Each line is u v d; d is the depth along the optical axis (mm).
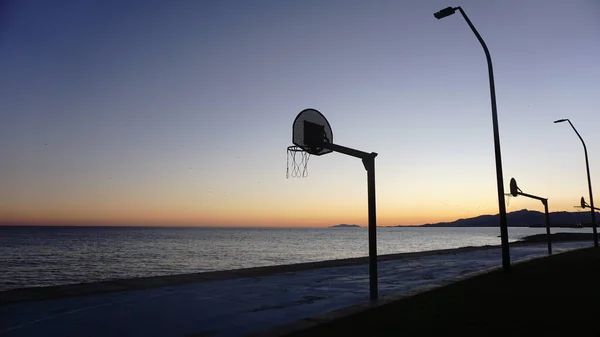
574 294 10680
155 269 37875
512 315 8133
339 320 7730
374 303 9438
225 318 8555
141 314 8711
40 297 10156
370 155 10555
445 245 88500
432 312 8430
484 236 170125
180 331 7484
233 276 15789
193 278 14547
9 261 46594
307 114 10305
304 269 19234
